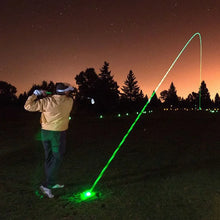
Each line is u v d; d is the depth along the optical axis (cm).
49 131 433
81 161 643
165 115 2505
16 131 1231
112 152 748
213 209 380
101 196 425
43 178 513
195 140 959
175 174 537
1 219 352
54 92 450
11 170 567
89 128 1374
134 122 1728
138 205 392
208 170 566
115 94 3538
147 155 708
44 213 369
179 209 380
